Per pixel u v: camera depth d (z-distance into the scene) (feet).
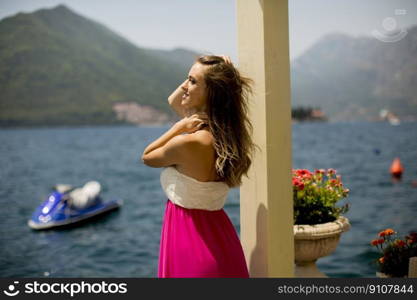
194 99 6.13
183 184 5.91
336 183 9.27
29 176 105.29
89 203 47.01
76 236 39.81
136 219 49.88
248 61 7.09
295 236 8.43
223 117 5.96
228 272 5.93
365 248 29.19
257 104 6.93
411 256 9.04
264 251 7.03
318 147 180.75
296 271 9.11
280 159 6.92
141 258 33.58
